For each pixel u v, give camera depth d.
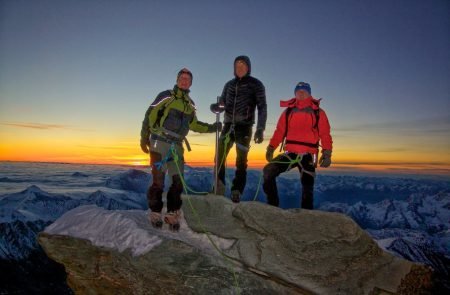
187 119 5.45
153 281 4.61
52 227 5.60
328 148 5.71
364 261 4.95
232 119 6.39
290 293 4.55
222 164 6.49
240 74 6.39
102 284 5.12
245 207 5.53
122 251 4.95
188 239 5.26
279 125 6.08
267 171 5.80
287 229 5.17
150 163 5.33
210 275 4.54
